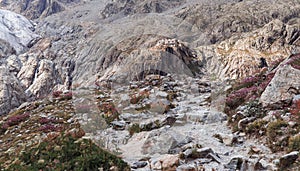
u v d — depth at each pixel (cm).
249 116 1262
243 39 9388
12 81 8412
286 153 951
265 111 1250
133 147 1023
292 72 1309
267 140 1055
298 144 945
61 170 883
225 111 1422
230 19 11631
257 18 12575
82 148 979
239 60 7225
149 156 980
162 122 1138
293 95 1247
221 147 1062
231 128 1245
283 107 1234
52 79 10169
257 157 955
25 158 997
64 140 1049
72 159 929
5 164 1012
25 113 1828
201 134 1184
